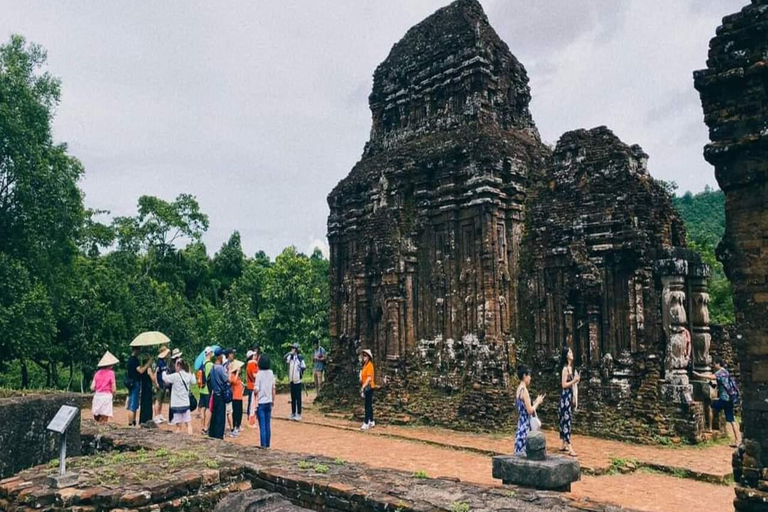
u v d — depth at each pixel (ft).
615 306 51.01
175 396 44.47
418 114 66.44
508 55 65.41
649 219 50.80
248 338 122.11
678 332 47.67
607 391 49.85
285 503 18.98
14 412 25.76
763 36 21.03
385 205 64.08
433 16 67.00
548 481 23.21
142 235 163.22
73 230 88.63
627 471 38.32
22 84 79.77
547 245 55.57
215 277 178.09
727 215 21.94
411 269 60.49
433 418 54.13
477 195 55.52
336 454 42.86
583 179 54.65
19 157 77.10
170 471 23.39
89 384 111.24
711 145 22.13
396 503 19.58
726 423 50.11
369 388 53.98
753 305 20.97
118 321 100.07
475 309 54.80
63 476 21.61
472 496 20.08
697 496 32.81
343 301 69.56
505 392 51.88
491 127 59.77
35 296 76.69
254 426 55.57
